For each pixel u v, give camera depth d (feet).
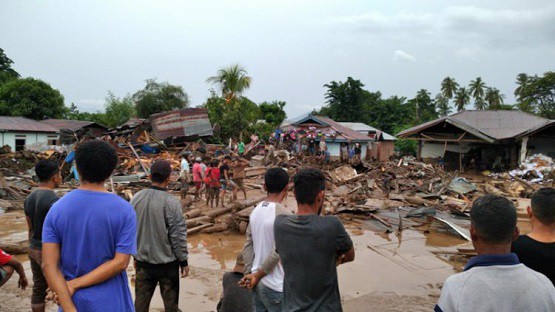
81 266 8.09
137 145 86.07
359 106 209.77
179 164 73.72
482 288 5.95
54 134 118.21
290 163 88.58
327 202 47.67
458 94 276.41
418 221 41.37
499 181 71.41
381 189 62.90
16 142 110.42
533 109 204.23
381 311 17.95
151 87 154.20
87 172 8.39
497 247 6.31
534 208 8.63
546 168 79.10
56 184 14.76
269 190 11.97
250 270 11.80
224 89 122.42
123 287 8.58
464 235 33.86
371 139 122.31
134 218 8.63
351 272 24.38
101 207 8.23
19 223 36.47
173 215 13.80
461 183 60.39
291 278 9.04
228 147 93.04
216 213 39.50
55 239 8.14
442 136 108.47
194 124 95.61
